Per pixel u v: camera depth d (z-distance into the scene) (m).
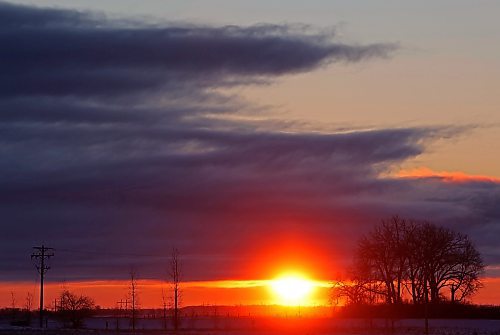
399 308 153.25
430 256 154.38
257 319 165.25
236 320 164.38
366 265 154.00
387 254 153.88
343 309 158.00
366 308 155.00
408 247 154.25
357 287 154.50
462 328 137.00
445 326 143.38
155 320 169.00
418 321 148.00
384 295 154.50
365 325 144.25
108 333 117.06
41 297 155.12
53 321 183.62
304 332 123.81
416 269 155.88
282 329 135.75
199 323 160.38
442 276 157.50
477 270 157.75
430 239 155.12
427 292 154.75
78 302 169.00
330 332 123.00
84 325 166.50
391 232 155.25
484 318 152.50
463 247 157.75
